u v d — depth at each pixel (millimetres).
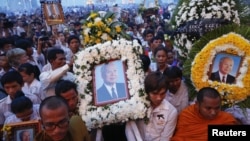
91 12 3494
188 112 2777
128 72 2885
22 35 9859
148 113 2756
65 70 3467
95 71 2977
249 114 3014
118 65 2965
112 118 2723
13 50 4738
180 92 3203
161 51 4242
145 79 2727
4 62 4711
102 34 3303
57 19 7926
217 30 3137
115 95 2850
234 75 2973
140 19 13906
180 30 3395
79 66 2955
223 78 2988
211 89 2641
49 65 4598
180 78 3150
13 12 26062
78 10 26938
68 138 2021
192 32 3264
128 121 2807
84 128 2191
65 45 8016
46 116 1823
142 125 2840
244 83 2930
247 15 3510
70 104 2709
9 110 3463
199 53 3014
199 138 2672
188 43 3328
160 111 2768
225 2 3338
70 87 2693
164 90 2674
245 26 3148
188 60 3203
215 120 2689
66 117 1873
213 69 2994
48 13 7805
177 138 2744
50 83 3465
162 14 14930
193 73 3018
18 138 2312
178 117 2861
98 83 2932
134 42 3025
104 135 2980
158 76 2693
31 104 2936
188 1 3514
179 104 3184
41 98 3824
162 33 6797
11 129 2316
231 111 3062
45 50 6758
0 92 3795
